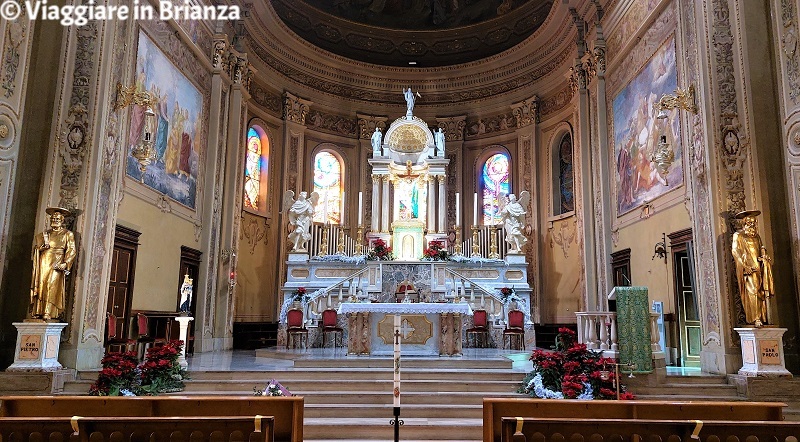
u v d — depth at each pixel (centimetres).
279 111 1891
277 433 604
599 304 1533
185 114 1355
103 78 988
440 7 2109
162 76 1233
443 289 1543
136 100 1023
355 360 1034
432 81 2119
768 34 1055
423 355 1162
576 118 1680
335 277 1642
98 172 968
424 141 1955
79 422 480
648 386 912
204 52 1467
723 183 992
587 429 514
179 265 1326
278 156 1870
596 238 1566
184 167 1352
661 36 1247
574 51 1703
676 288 1171
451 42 2141
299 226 1694
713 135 1005
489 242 1934
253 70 1689
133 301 1127
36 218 954
